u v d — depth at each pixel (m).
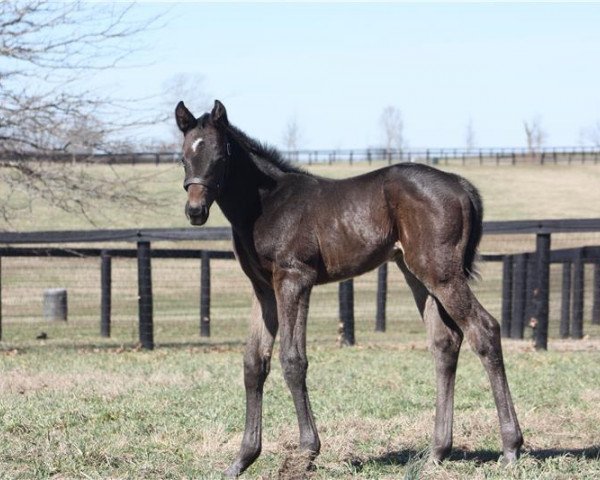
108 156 15.59
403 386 10.81
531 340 17.45
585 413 9.01
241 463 6.71
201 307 18.59
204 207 6.55
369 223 6.77
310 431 6.73
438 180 6.71
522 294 17.91
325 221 6.80
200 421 8.52
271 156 7.04
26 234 15.75
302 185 6.93
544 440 7.80
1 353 14.67
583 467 6.65
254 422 6.79
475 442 7.74
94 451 7.23
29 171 14.87
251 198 6.88
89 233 15.80
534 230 15.23
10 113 14.49
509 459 6.56
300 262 6.76
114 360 13.59
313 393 10.31
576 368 12.48
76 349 15.44
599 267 21.00
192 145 6.64
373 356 14.23
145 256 15.76
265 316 6.99
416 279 7.07
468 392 10.38
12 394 10.09
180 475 6.62
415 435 7.91
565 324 19.48
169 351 15.22
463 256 6.66
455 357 6.93
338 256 6.79
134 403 9.43
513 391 10.39
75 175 15.25
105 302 18.33
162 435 7.95
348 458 7.06
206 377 11.52
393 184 6.77
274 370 12.53
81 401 9.57
